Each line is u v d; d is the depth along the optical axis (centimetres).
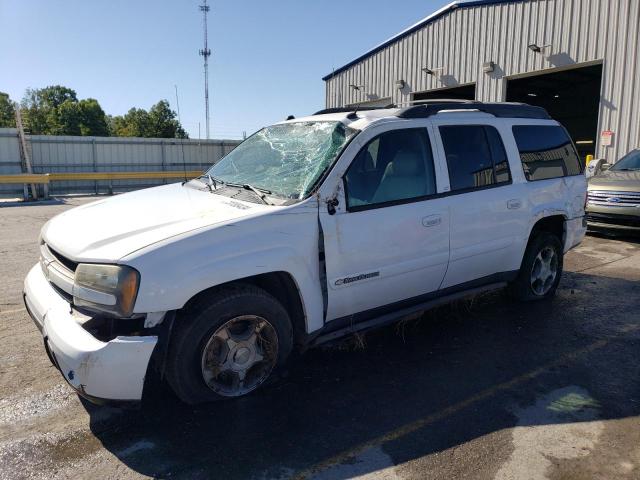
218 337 323
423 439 307
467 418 330
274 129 477
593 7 1355
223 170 460
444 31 1775
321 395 358
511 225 481
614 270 698
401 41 1948
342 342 406
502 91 1606
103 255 300
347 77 2241
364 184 379
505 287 553
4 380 379
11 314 516
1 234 995
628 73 1291
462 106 473
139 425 321
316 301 359
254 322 336
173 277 296
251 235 326
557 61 1447
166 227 324
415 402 350
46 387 370
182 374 313
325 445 301
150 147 2319
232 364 333
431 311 520
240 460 287
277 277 352
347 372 393
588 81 2336
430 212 412
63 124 6494
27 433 313
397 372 394
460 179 440
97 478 273
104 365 285
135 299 289
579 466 283
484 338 460
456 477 274
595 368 402
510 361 414
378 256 383
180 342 309
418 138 419
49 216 1301
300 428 318
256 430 316
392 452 295
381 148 393
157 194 432
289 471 278
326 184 359
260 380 349
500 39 1595
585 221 584
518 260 504
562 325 492
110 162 2233
